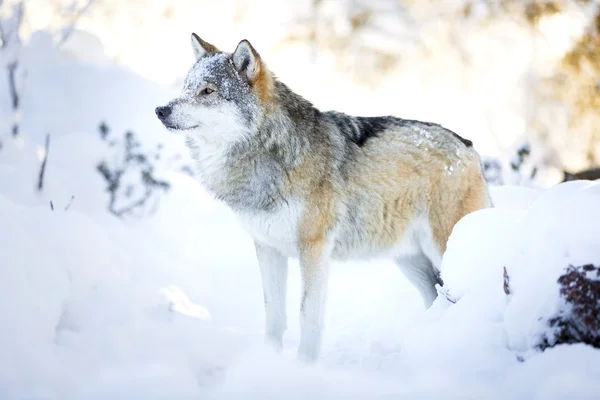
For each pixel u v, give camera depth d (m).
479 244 9.73
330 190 11.71
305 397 7.70
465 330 8.62
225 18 37.41
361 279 16.11
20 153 16.69
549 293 7.91
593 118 33.41
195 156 12.04
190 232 17.33
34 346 8.30
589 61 34.03
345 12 38.50
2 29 21.28
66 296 9.91
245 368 8.64
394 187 12.34
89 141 19.03
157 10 36.91
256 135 11.41
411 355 9.04
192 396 7.70
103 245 12.14
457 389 7.79
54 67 23.42
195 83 11.41
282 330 11.91
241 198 11.60
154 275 13.73
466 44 36.66
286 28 38.16
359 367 10.07
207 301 13.98
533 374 7.51
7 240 9.34
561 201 8.70
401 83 37.59
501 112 34.16
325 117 12.42
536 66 34.72
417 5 38.50
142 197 17.84
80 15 25.88
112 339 9.33
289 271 16.67
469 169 12.84
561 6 34.75
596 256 7.68
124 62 34.94
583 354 7.36
